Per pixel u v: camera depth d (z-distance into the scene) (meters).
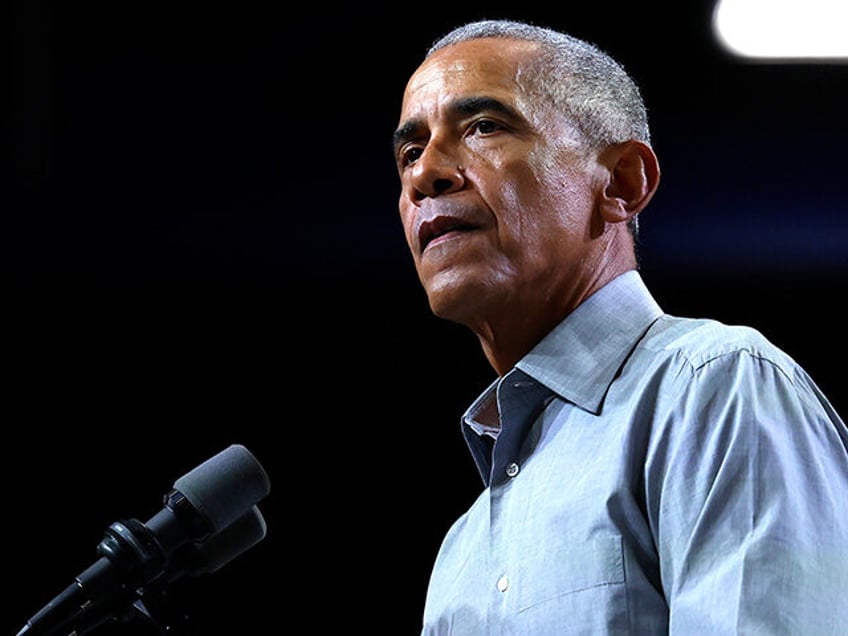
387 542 16.30
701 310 16.25
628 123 6.71
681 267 16.28
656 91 14.77
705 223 16.09
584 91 6.57
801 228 15.99
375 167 16.28
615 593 5.20
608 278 6.45
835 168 15.58
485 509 6.24
